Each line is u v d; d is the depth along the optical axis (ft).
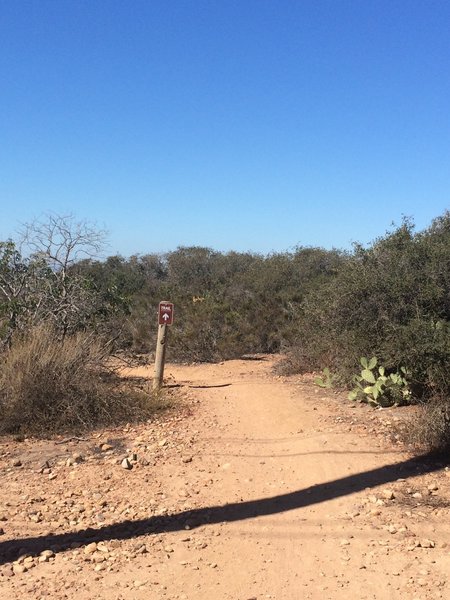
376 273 29.40
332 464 19.16
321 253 58.75
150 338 47.80
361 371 28.30
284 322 47.96
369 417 24.73
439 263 28.02
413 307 27.61
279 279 53.83
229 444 21.95
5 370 24.98
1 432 23.47
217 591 11.98
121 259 77.71
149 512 15.98
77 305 33.91
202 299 52.65
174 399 29.14
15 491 17.72
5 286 33.76
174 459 20.31
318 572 12.71
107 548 13.84
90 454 21.24
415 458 19.43
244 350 47.78
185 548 13.89
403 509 15.70
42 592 11.87
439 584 11.97
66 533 14.74
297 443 21.59
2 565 13.10
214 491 17.44
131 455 20.86
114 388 27.50
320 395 29.81
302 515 15.64
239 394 30.99
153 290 60.80
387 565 12.86
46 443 22.49
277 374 37.73
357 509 15.84
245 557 13.44
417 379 25.20
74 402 24.77
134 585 12.17
